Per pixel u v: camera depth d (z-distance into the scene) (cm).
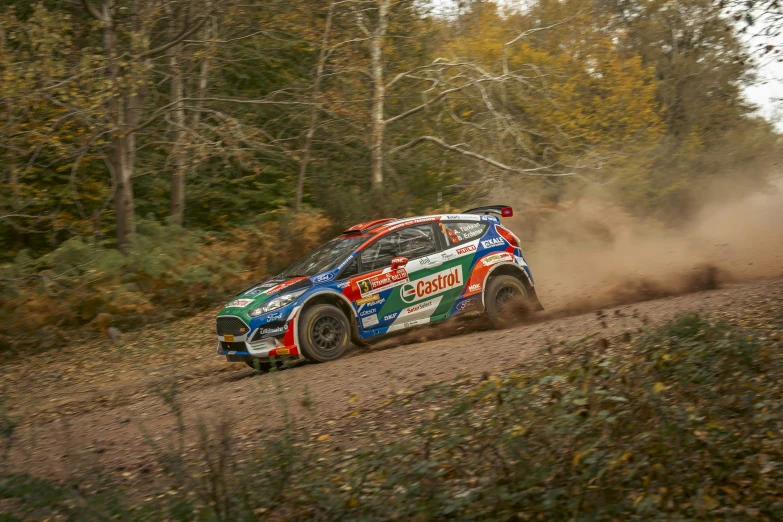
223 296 1664
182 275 1625
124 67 1594
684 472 394
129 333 1486
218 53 1922
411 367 816
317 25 2012
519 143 2091
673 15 3344
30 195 1841
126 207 1767
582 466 402
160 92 2072
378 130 2119
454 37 2594
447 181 2366
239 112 2059
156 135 1822
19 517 472
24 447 710
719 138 2827
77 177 1991
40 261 1598
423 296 1020
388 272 996
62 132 1598
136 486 544
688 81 3325
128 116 1770
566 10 2570
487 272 1065
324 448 574
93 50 1662
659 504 367
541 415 493
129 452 642
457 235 1068
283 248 1795
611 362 545
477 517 384
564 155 2209
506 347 845
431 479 420
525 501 385
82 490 500
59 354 1380
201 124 1777
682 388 506
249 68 2114
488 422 513
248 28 1889
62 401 1009
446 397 652
